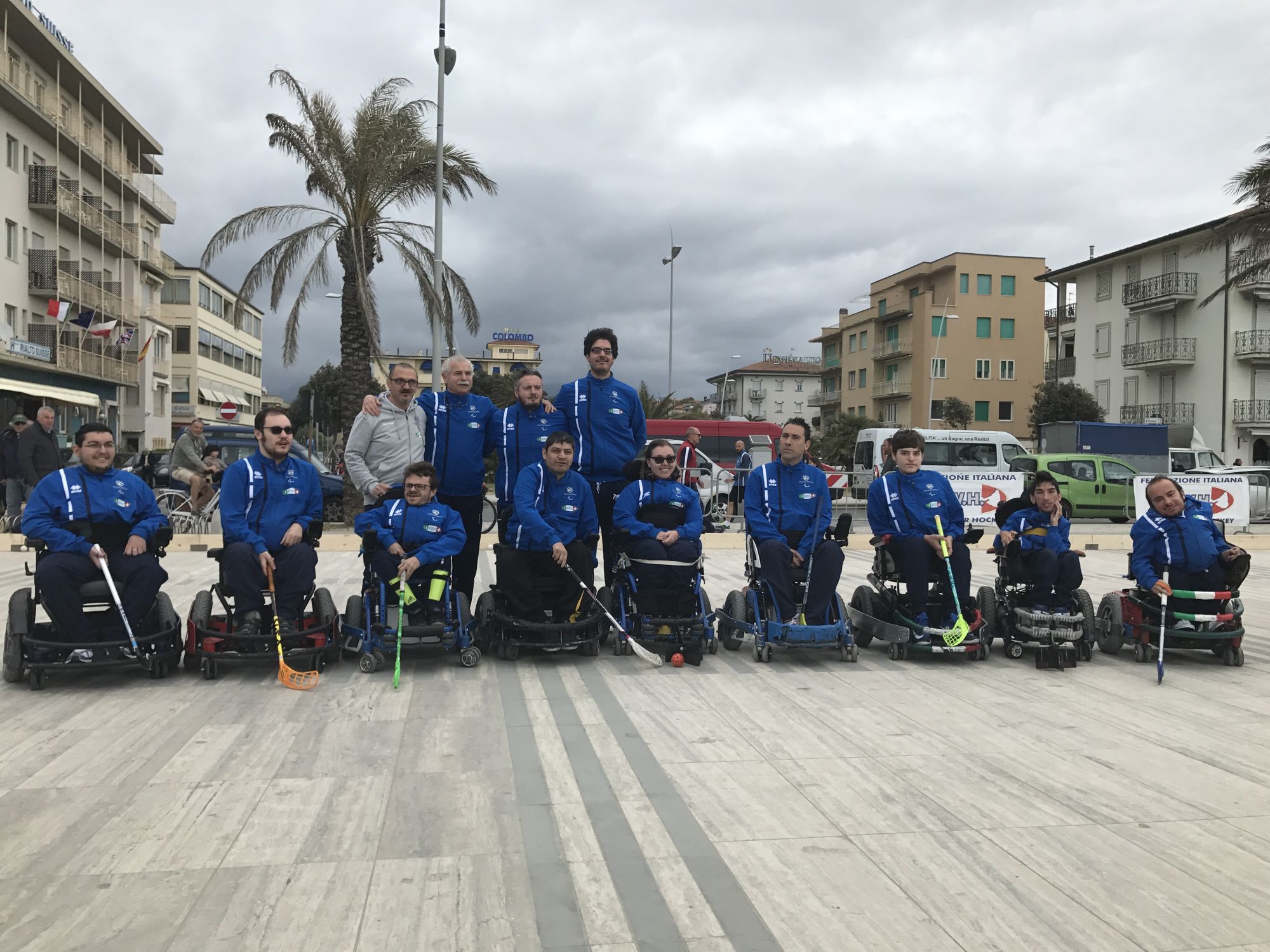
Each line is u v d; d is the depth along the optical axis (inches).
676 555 261.4
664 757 172.1
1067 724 197.3
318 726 189.5
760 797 151.7
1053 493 267.7
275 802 146.8
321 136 716.0
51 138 1306.6
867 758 172.4
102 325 1310.3
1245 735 189.9
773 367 3651.6
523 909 113.0
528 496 254.1
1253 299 1574.8
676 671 247.0
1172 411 1695.4
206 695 213.8
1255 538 660.1
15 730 184.1
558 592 260.7
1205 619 251.9
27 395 1123.9
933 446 980.6
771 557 263.1
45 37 1224.2
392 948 103.5
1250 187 1030.4
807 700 216.5
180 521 574.6
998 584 278.7
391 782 156.8
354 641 244.4
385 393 274.7
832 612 265.6
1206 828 140.0
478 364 3390.7
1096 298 1878.7
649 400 1496.1
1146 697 222.7
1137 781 160.7
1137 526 270.5
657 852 129.8
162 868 122.6
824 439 1847.9
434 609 245.6
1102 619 277.7
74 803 144.9
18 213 1231.5
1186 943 106.3
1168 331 1706.4
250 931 106.6
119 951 101.9
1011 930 108.8
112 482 233.9
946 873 123.7
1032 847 132.4
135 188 1565.0
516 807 146.0
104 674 233.0
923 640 257.9
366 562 248.5
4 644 228.5
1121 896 117.8
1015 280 2249.0
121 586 223.5
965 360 2237.9
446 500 279.0
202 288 2196.1
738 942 105.7
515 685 228.7
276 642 227.5
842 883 120.8
